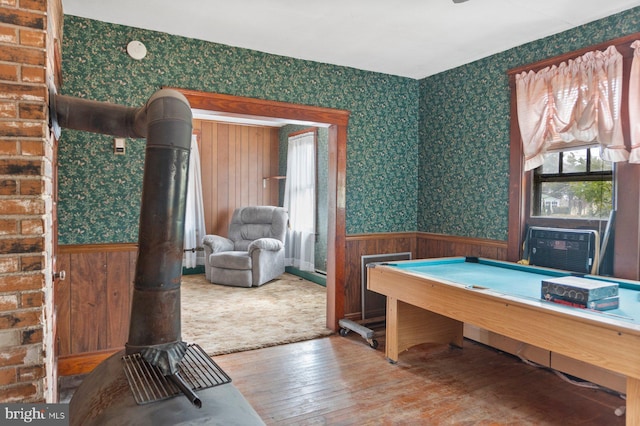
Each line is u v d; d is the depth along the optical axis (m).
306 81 3.60
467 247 3.72
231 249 6.18
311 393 2.58
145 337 1.57
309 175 6.05
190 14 2.72
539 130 3.05
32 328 1.40
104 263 2.85
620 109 2.59
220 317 4.18
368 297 3.97
